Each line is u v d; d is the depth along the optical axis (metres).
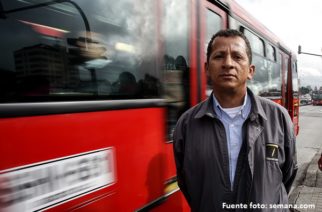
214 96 1.92
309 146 10.45
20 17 1.57
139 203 2.22
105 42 2.04
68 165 1.69
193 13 3.15
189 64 3.06
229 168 1.83
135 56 2.30
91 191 1.81
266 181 1.76
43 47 1.66
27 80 1.57
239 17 4.44
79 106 1.78
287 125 1.87
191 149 1.90
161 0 2.63
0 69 1.47
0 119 1.41
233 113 1.87
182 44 2.94
